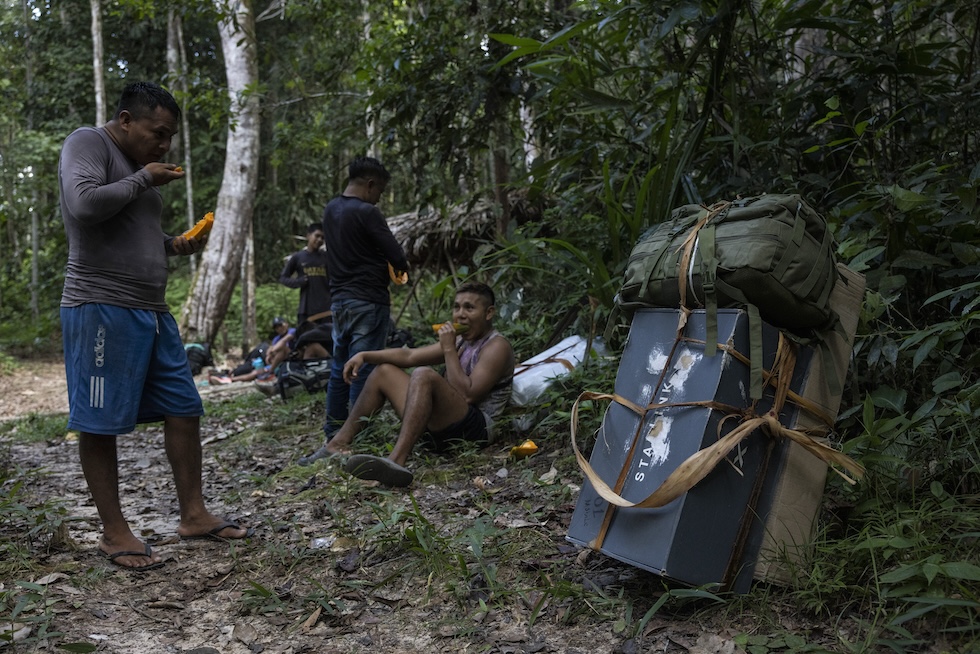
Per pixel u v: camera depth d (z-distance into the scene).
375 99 6.20
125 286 2.94
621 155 4.73
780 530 2.39
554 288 5.93
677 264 2.48
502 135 6.62
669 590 2.27
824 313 2.41
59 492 4.34
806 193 4.14
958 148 4.09
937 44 3.97
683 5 3.64
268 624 2.51
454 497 3.63
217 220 12.39
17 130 19.31
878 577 2.27
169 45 15.03
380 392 4.56
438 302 8.00
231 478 4.47
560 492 3.43
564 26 5.63
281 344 9.03
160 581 2.87
